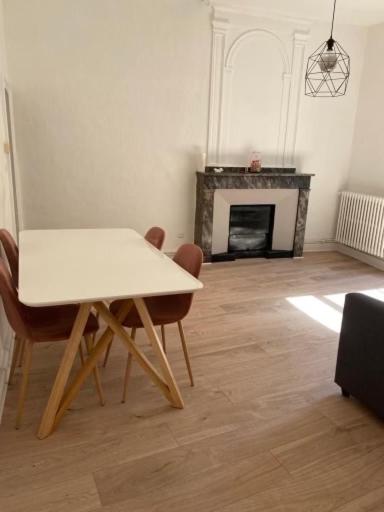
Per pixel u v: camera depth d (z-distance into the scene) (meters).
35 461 1.87
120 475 1.82
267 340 3.14
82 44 4.10
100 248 2.62
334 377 2.63
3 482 1.75
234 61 4.71
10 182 3.63
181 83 4.57
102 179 4.51
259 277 4.60
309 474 1.87
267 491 1.76
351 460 1.96
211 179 4.70
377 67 5.12
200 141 4.82
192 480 1.81
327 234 5.83
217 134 4.87
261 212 5.22
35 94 4.06
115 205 4.63
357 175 5.55
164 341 2.85
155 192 4.78
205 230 4.84
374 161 5.27
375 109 5.20
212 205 4.79
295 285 4.39
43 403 2.28
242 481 1.81
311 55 5.03
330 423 2.22
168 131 4.65
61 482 1.77
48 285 1.92
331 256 5.57
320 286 4.39
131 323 2.34
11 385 2.44
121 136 4.47
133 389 2.45
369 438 2.12
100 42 4.16
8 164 3.51
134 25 4.24
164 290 1.92
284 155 5.25
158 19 4.31
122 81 4.34
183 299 2.42
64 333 2.10
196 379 2.58
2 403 2.23
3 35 3.74
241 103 4.88
